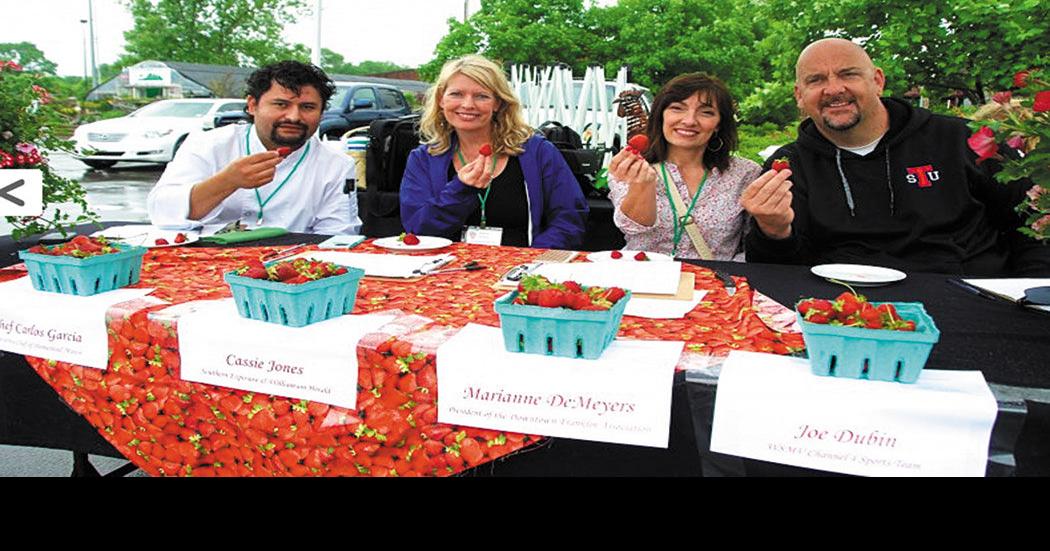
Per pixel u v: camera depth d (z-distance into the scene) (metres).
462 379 1.26
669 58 17.11
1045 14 3.51
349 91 11.73
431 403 1.30
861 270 1.89
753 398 1.14
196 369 1.44
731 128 2.72
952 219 2.48
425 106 3.07
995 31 3.64
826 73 2.55
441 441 1.32
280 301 1.38
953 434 1.07
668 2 17.44
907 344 1.08
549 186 3.03
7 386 1.68
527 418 1.24
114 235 2.34
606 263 1.84
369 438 1.35
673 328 1.40
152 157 11.20
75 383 1.57
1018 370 1.19
